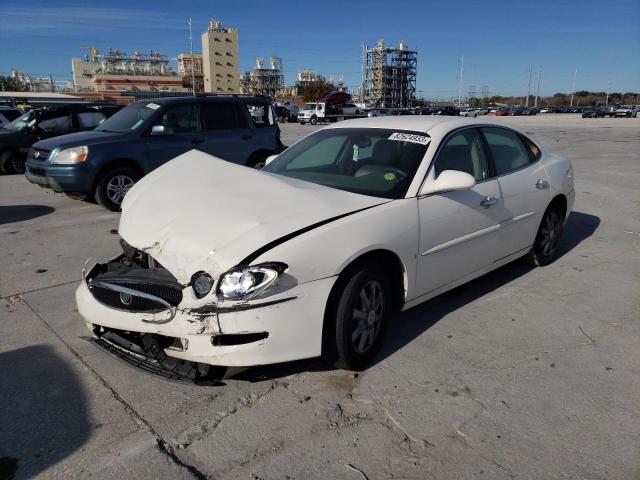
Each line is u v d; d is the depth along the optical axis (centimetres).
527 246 476
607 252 571
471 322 393
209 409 284
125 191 787
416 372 322
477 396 297
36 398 293
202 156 406
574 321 395
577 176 1112
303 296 280
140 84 9775
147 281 286
